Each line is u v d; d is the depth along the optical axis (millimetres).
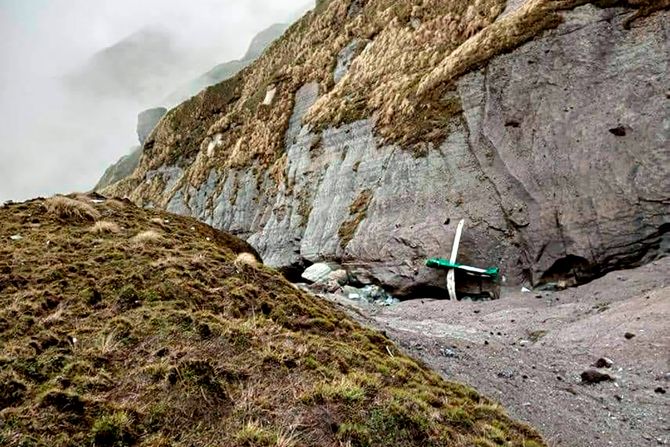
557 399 12734
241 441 6207
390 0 58438
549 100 29750
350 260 36750
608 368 14789
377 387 8273
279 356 8453
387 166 37625
